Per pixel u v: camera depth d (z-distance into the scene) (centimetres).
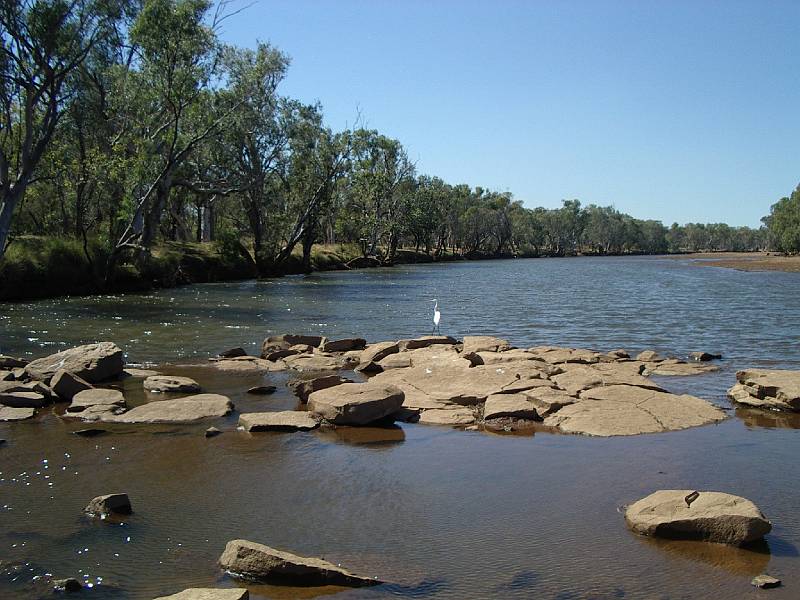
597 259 14362
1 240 2978
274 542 710
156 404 1234
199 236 6888
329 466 951
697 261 12125
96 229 4578
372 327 2530
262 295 3950
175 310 3039
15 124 3650
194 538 720
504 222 14625
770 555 678
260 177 5516
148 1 3466
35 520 763
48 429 1121
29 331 2294
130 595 602
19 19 2903
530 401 1280
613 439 1080
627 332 2406
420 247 14038
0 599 593
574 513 784
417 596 598
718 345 2097
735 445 1045
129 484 877
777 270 8212
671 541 712
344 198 9244
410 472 926
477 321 2736
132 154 4191
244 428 1127
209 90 4281
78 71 3300
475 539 716
